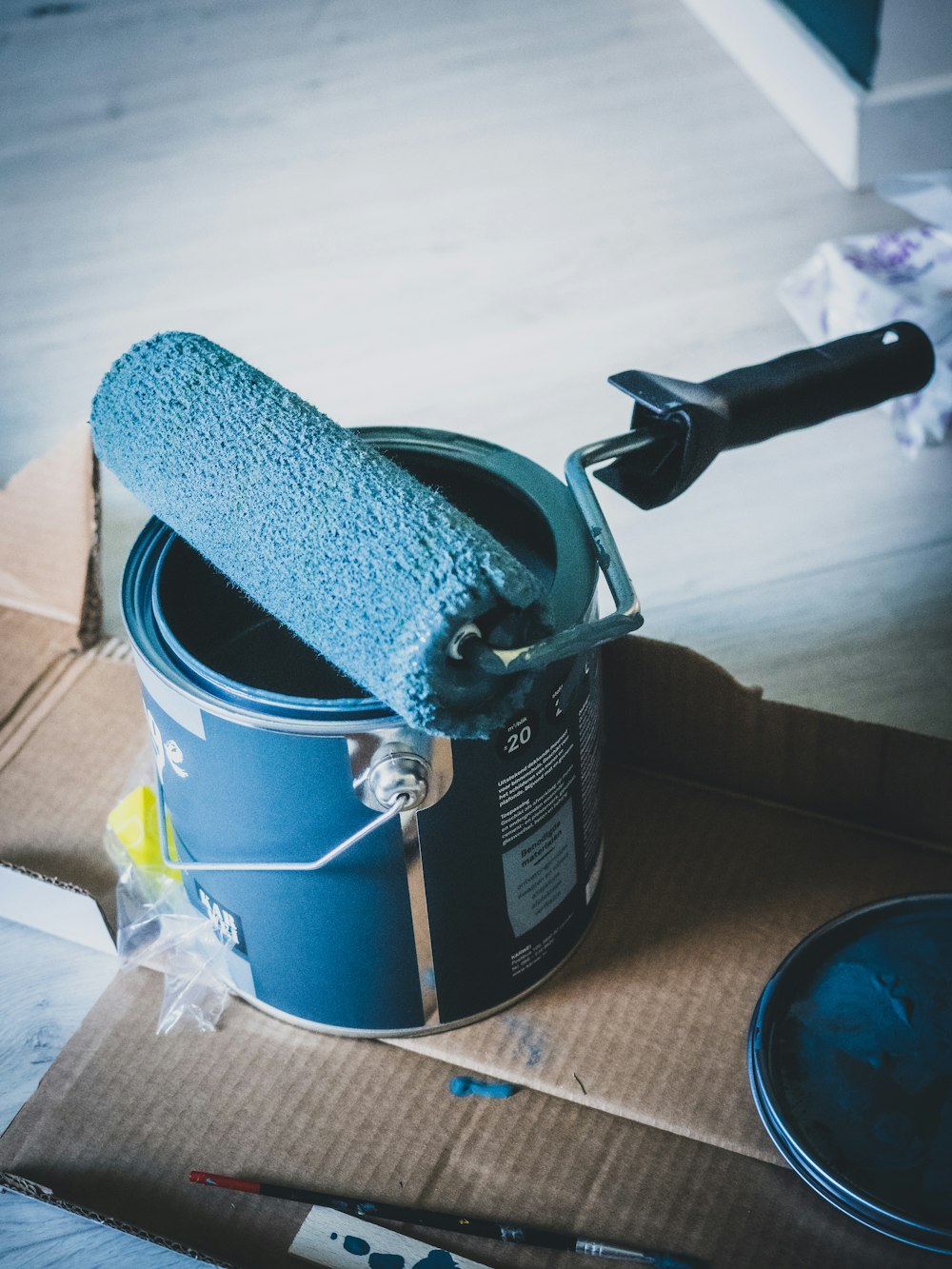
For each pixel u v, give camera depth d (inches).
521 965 32.9
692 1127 30.9
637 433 28.9
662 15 94.3
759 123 82.7
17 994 36.1
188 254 77.4
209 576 33.4
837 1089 30.7
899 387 31.0
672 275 72.0
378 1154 31.0
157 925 35.9
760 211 75.8
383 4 99.7
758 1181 30.0
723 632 53.6
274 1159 31.1
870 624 53.3
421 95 89.2
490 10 97.3
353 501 25.0
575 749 30.2
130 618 29.6
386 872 29.0
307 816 28.2
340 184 81.7
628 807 38.4
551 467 61.2
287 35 97.0
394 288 73.2
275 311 72.4
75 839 38.6
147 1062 33.1
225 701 27.0
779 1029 31.9
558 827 31.0
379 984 31.7
